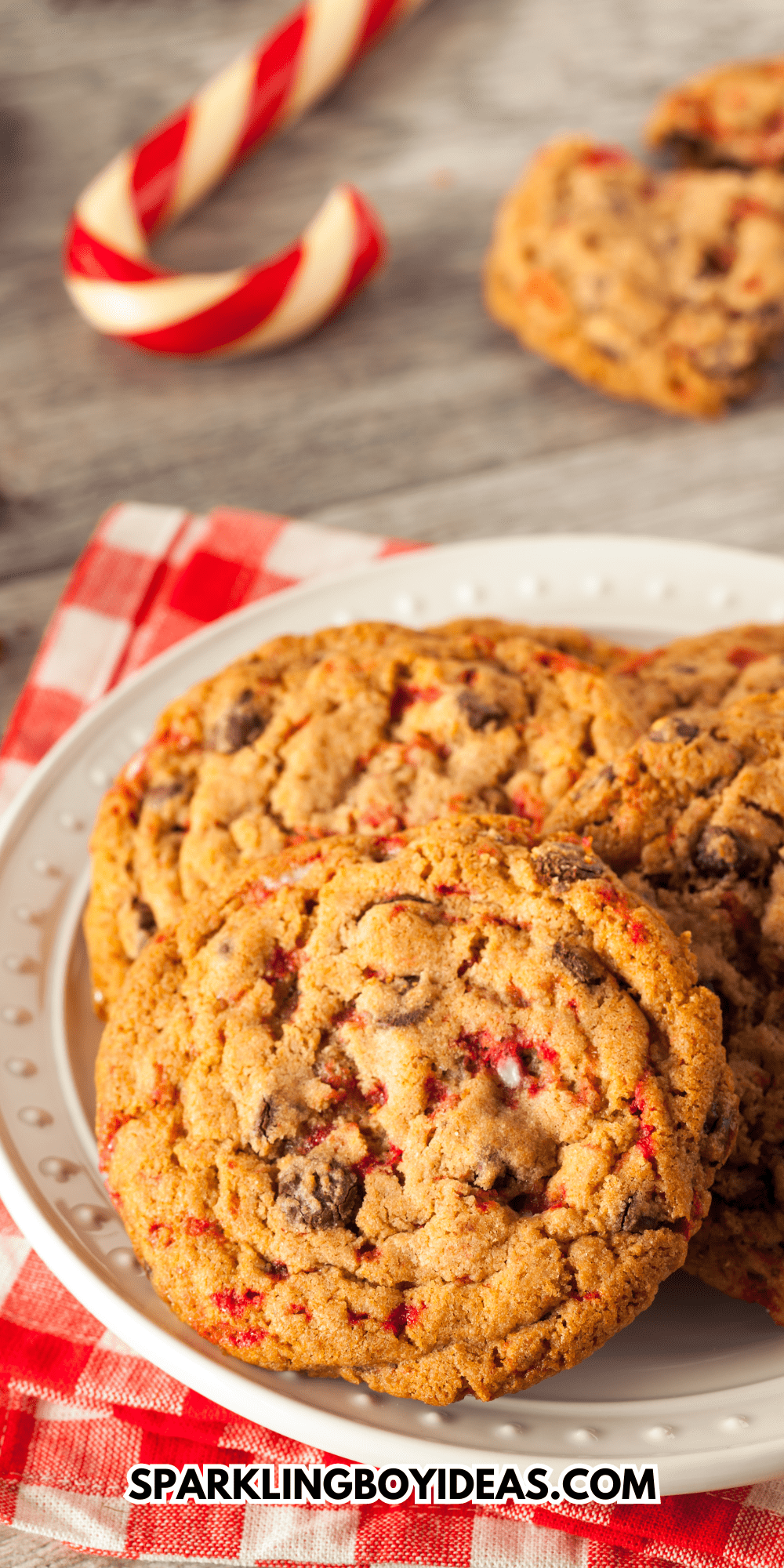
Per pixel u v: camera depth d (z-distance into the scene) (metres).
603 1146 0.37
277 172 0.63
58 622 0.50
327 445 0.55
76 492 0.54
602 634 0.47
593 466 0.55
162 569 0.50
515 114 0.64
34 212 0.61
